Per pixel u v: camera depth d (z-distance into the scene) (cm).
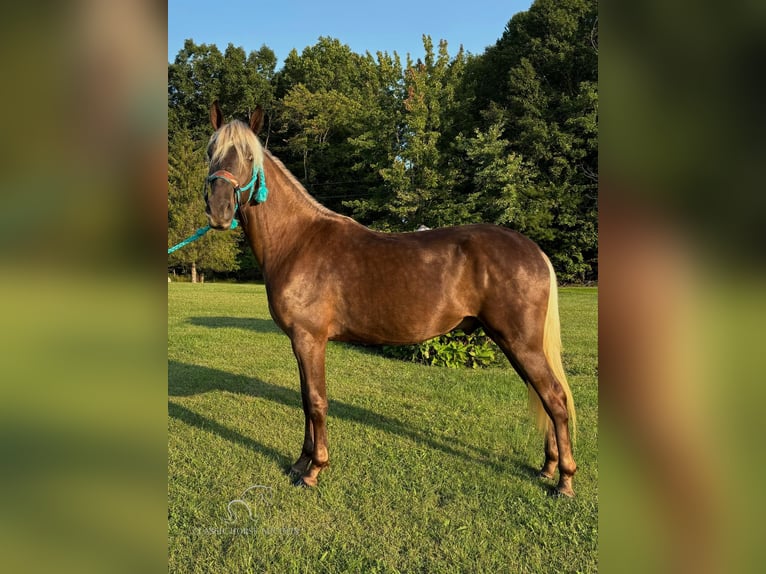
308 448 333
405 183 2394
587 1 2362
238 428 412
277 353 725
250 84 3472
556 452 312
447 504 286
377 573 227
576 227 2231
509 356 300
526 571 228
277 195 323
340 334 321
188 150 2412
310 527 266
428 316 301
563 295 1650
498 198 2225
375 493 299
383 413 443
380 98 2678
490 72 2792
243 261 2891
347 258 312
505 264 290
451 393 500
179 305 1384
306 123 3064
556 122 2291
